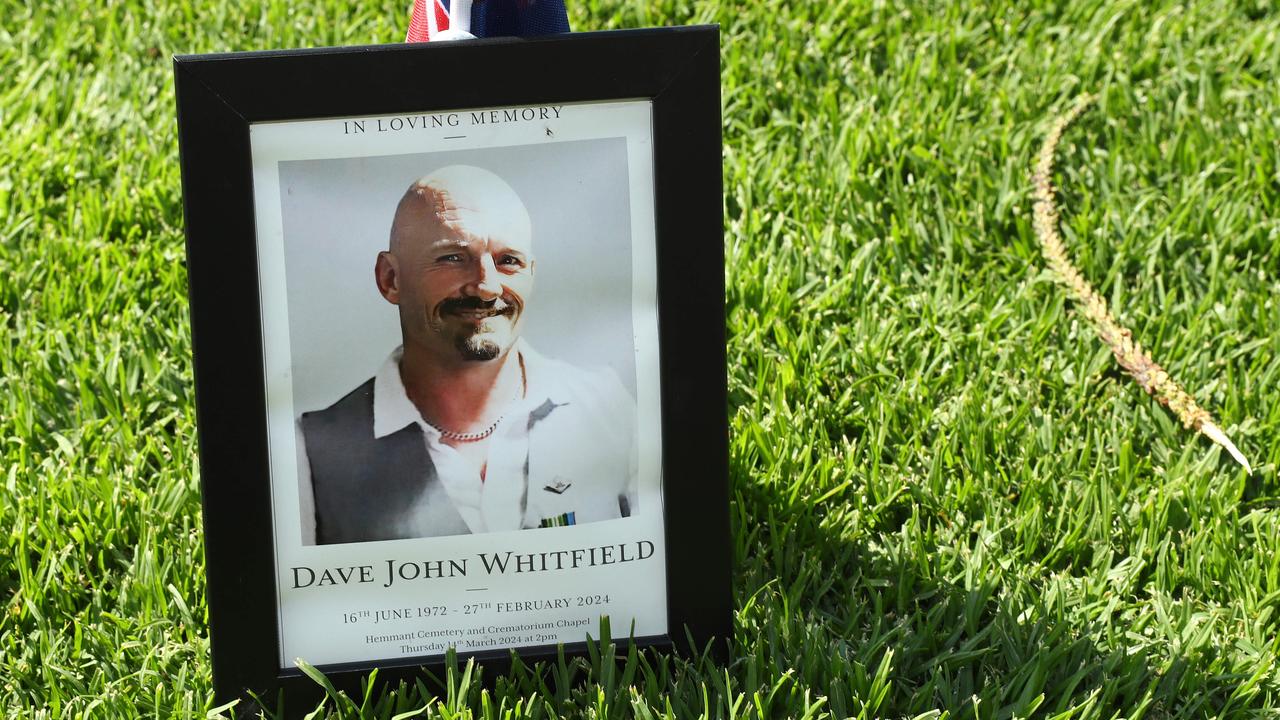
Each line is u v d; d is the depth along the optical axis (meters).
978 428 2.24
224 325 1.62
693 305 1.67
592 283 1.67
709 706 1.73
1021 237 2.77
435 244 1.64
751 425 2.19
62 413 2.39
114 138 3.19
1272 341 2.46
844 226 2.79
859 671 1.74
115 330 2.54
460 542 1.71
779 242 2.79
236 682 1.71
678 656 1.77
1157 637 1.89
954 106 3.12
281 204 1.61
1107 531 2.06
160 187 2.91
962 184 2.89
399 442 1.68
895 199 2.86
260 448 1.65
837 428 2.31
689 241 1.65
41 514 2.09
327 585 1.71
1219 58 3.34
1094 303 2.53
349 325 1.65
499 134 1.62
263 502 1.67
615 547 1.74
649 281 1.67
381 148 1.61
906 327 2.52
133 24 3.52
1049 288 2.63
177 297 2.63
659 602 1.76
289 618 1.71
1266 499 2.17
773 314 2.53
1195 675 1.80
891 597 1.97
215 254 1.60
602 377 1.69
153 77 3.37
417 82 1.59
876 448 2.20
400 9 3.53
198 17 3.59
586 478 1.71
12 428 2.36
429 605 1.73
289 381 1.66
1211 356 2.47
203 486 1.65
